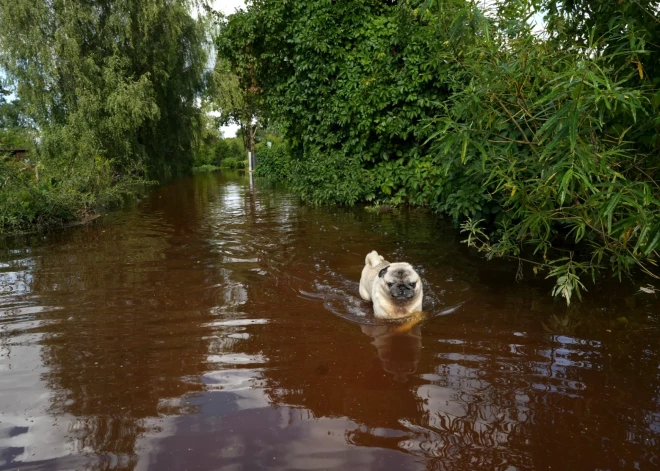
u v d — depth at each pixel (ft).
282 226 34.24
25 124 72.02
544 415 10.02
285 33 48.47
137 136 81.82
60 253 27.12
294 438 9.41
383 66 41.27
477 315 16.03
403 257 24.06
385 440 9.29
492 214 27.45
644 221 12.12
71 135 62.39
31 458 8.90
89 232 33.99
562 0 17.67
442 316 16.14
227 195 59.72
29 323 16.07
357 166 43.55
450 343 13.88
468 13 15.64
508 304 16.96
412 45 38.50
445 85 38.55
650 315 15.33
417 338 14.34
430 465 8.50
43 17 63.46
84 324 15.93
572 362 12.37
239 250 26.84
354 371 12.26
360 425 9.82
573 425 9.64
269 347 13.89
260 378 11.99
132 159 71.26
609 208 11.89
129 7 70.64
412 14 35.76
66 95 65.87
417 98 39.47
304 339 14.47
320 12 44.01
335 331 15.08
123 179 64.03
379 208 40.81
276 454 8.89
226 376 12.12
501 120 15.78
